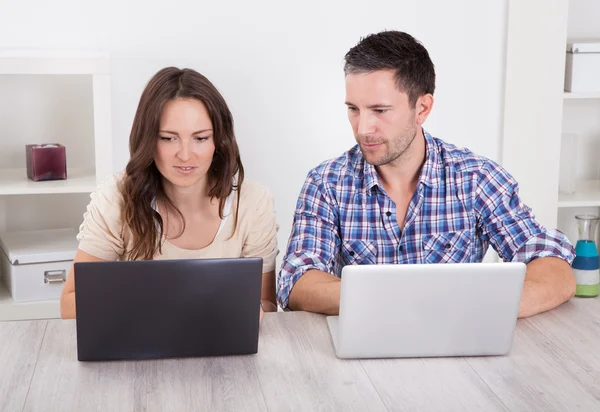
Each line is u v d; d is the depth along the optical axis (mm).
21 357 1579
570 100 3363
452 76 3232
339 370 1549
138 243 1999
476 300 1589
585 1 3330
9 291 2840
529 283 1865
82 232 2055
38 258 2734
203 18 3025
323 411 1388
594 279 2771
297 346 1655
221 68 3070
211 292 1558
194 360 1580
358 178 2170
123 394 1438
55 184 2766
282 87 3121
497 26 3219
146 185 1971
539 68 3100
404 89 1966
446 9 3180
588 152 3422
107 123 2740
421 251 2168
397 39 1971
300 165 3186
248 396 1438
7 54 2709
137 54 3006
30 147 2799
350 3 3111
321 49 3119
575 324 1791
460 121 3271
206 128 1903
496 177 2184
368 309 1569
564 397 1443
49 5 2928
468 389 1476
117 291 1532
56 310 2773
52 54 2750
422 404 1416
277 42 3086
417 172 2162
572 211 3447
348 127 3189
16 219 3047
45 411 1374
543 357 1616
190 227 2076
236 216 2086
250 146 3141
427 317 1590
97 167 2756
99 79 2709
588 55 3082
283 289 1970
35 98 2984
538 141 3146
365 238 2168
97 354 1558
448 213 2172
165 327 1562
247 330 1590
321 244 2109
